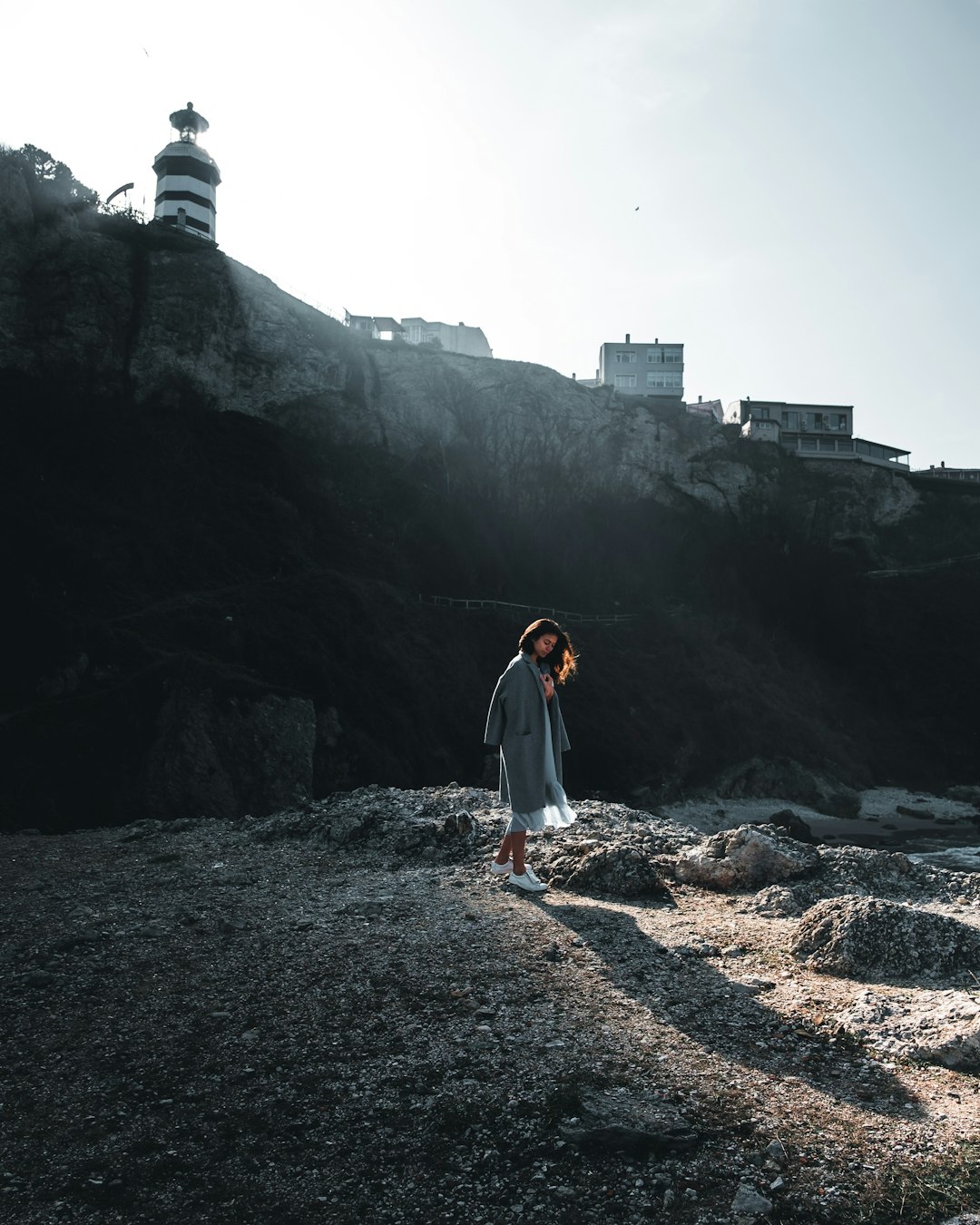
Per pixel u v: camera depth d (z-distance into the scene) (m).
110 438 42.81
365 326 75.75
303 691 32.69
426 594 49.16
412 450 57.28
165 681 27.75
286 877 5.96
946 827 40.88
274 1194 2.50
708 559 62.69
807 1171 2.54
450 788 8.65
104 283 47.25
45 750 24.53
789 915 5.20
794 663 57.88
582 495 61.91
